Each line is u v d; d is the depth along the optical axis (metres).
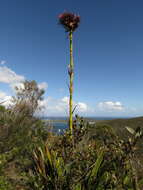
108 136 3.84
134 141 3.20
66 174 3.28
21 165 5.82
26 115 7.62
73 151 3.87
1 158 5.92
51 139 4.55
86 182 3.17
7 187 4.57
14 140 6.67
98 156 3.45
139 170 3.25
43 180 3.37
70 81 5.09
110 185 3.12
